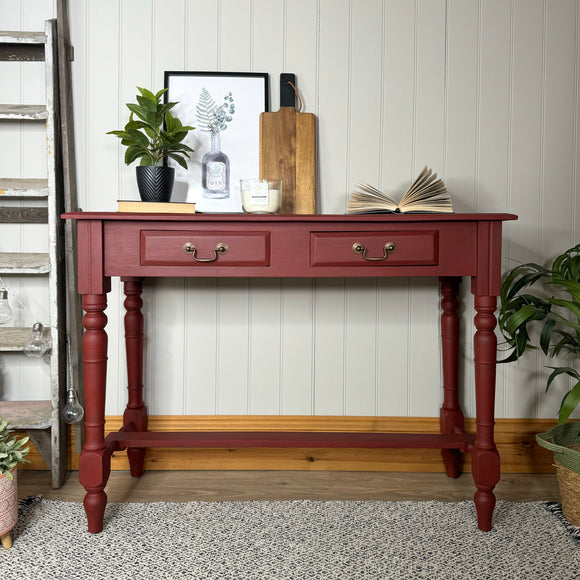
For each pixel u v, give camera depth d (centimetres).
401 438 200
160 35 233
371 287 240
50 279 216
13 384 238
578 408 243
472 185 237
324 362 241
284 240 183
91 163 234
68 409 213
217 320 239
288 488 221
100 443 182
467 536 181
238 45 234
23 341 216
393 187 237
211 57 234
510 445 241
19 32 218
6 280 236
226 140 234
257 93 233
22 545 174
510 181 237
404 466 241
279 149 230
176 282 238
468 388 241
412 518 194
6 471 170
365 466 241
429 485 226
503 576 159
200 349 240
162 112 208
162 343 239
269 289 239
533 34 234
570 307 192
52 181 216
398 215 180
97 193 235
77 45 231
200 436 203
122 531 183
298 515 196
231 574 159
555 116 236
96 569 161
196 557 168
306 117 231
